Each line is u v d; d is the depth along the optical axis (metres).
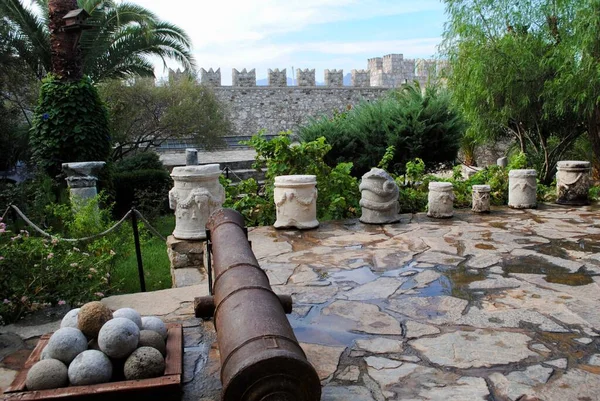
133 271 7.43
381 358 3.53
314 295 4.86
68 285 4.68
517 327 4.00
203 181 6.84
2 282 4.42
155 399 2.83
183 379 3.26
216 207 6.90
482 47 11.71
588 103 10.82
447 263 5.83
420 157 12.97
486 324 4.08
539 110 12.18
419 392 3.08
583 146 13.55
